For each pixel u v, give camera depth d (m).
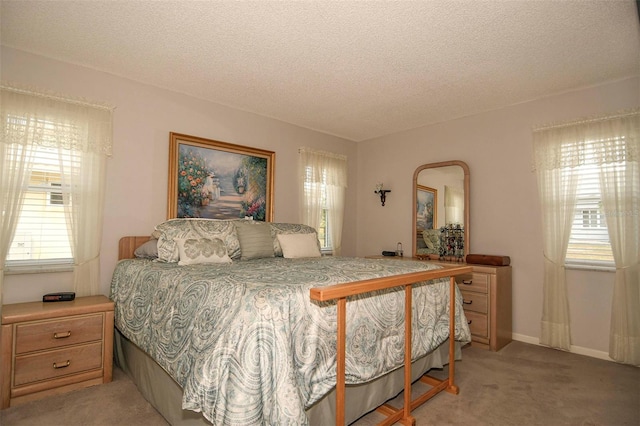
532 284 3.25
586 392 2.20
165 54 2.51
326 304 1.62
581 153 2.94
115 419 1.82
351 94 3.22
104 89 2.79
